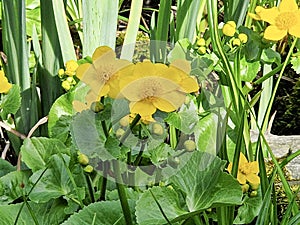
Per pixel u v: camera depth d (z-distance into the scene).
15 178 0.41
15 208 0.38
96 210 0.36
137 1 0.47
